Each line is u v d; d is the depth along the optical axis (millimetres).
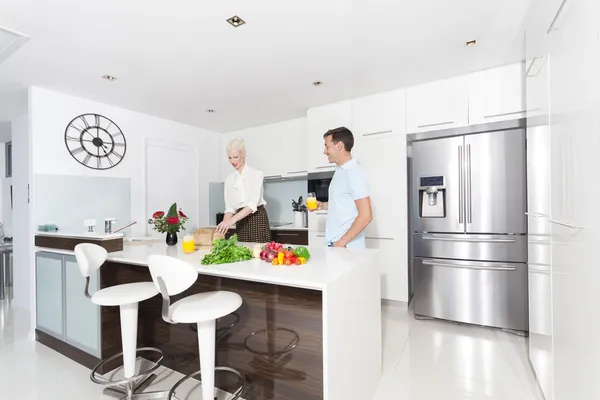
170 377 1979
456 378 1956
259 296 1670
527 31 1909
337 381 1319
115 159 3477
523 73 2580
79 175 3145
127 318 1722
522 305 2545
